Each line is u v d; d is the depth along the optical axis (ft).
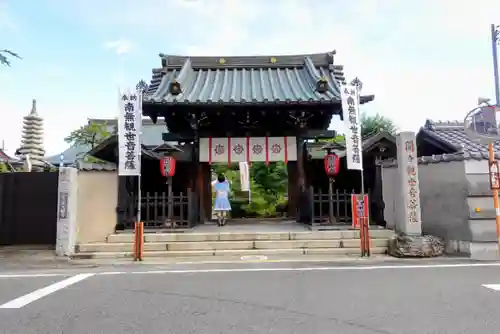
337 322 14.52
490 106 29.27
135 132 33.65
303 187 43.86
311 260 29.37
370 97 38.01
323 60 49.85
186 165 45.16
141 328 14.06
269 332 13.52
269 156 42.32
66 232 32.53
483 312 15.62
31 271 26.14
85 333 13.62
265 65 49.90
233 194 71.05
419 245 30.48
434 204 33.88
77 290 20.10
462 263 27.37
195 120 41.04
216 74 48.08
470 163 30.89
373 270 24.89
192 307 16.67
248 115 40.98
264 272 24.49
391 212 37.73
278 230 37.35
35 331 13.88
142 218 39.60
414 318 14.94
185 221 38.11
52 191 37.27
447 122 44.57
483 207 30.35
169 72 48.34
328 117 43.16
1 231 36.76
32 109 63.87
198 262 29.12
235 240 34.22
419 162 35.40
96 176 36.01
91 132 75.77
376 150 40.09
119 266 27.86
